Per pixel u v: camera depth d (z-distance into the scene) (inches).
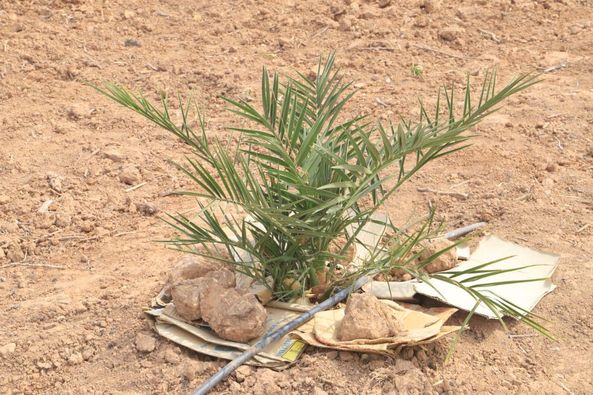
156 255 107.0
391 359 92.0
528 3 160.4
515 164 119.7
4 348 95.1
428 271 100.9
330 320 94.0
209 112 131.9
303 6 159.0
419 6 159.0
